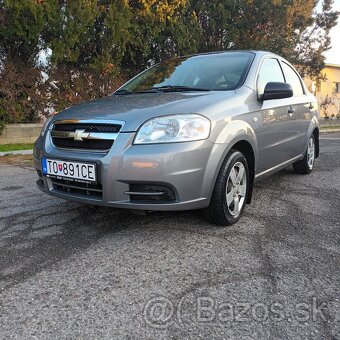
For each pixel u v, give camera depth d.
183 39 11.09
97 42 9.85
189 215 3.53
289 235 3.12
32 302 2.17
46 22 8.38
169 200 2.79
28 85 9.01
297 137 4.69
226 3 12.63
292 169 5.75
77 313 2.06
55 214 3.67
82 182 2.90
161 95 3.39
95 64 9.65
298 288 2.30
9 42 8.54
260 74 3.89
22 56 8.98
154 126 2.76
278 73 4.45
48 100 9.45
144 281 2.38
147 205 2.75
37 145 3.39
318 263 2.62
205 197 2.93
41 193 4.52
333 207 3.90
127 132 2.77
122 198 2.78
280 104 4.07
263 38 13.56
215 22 12.61
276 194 4.41
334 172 5.72
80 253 2.79
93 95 10.02
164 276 2.44
